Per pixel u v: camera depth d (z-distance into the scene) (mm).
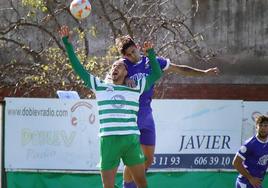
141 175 21297
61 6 49000
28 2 47250
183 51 49125
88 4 22891
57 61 45562
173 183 31188
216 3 68750
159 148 31094
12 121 31172
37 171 31172
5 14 59906
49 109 31188
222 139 31453
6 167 31141
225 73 68625
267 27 70688
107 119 20797
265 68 70438
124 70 21438
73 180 31188
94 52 61969
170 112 31125
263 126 27828
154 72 21594
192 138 31281
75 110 31141
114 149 20812
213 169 31375
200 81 67375
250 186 28469
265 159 28203
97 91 21109
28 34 60719
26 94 48438
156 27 47750
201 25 68625
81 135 31125
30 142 31188
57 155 31219
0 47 58312
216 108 31328
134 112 21141
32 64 47844
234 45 69000
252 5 70250
